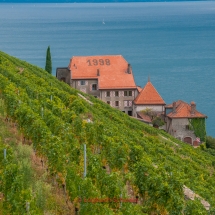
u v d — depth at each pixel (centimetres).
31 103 11212
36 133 8988
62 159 8119
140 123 18625
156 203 7812
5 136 9631
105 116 15625
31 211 6356
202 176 11781
